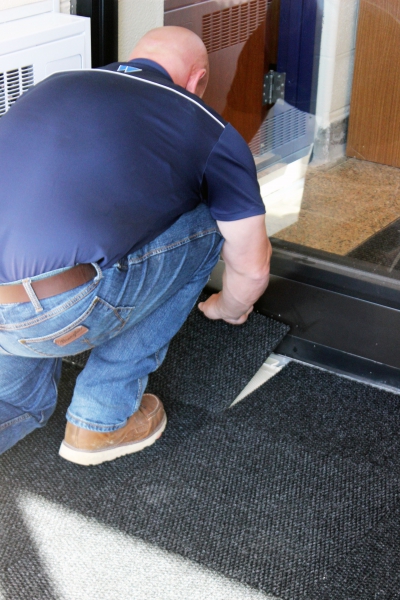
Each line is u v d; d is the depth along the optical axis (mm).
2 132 1148
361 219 1790
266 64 1800
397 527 1357
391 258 1745
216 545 1316
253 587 1224
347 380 1822
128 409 1483
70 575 1252
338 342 1831
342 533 1344
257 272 1402
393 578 1242
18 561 1282
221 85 1929
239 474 1493
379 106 1658
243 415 1674
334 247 1818
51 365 1477
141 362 1472
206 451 1560
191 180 1184
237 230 1288
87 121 1119
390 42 1582
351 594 1210
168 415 1666
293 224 1915
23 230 1092
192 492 1444
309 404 1721
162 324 1461
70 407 1492
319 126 1778
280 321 1918
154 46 1285
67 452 1496
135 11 1951
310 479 1480
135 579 1242
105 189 1104
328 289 1783
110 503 1417
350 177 1778
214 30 1860
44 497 1434
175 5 1892
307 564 1273
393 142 1676
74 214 1089
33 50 1725
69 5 1939
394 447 1578
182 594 1210
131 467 1516
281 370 1866
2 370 1369
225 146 1195
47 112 1136
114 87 1160
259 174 1948
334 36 1658
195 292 1487
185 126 1164
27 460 1542
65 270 1135
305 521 1373
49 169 1095
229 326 1920
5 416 1431
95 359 1454
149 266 1258
